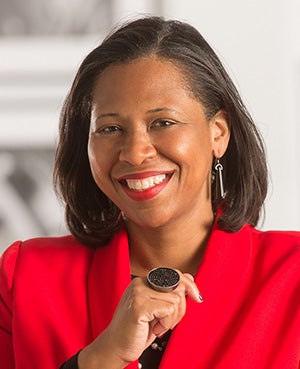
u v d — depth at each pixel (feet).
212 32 19.58
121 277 9.29
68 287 9.52
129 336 8.00
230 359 8.68
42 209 20.43
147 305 7.95
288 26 19.66
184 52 8.85
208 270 9.10
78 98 9.20
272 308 8.93
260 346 8.77
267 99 19.63
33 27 20.24
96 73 8.91
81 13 20.13
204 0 19.58
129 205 8.82
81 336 9.21
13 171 20.49
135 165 8.59
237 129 9.33
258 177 9.57
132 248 9.59
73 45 20.24
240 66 19.58
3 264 9.86
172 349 8.79
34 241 10.12
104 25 20.08
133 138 8.58
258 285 9.08
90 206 9.80
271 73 19.62
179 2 19.60
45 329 9.30
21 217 20.43
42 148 20.49
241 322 8.87
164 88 8.65
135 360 8.63
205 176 8.94
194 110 8.77
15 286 9.63
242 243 9.38
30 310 9.43
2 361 9.67
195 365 8.75
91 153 8.93
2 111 20.42
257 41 19.61
